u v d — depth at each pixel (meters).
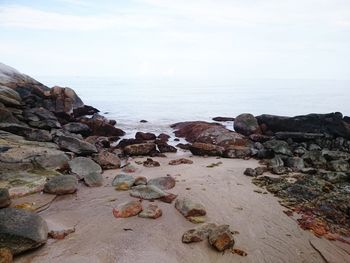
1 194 11.12
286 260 8.93
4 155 15.36
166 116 40.88
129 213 11.03
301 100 64.75
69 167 15.79
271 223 10.92
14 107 28.00
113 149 21.53
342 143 22.50
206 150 21.06
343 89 111.06
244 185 14.58
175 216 11.11
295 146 22.20
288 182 14.73
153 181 14.20
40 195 12.86
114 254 8.76
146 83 158.38
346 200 12.52
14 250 8.41
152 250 9.01
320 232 10.32
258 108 50.56
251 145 23.14
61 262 8.31
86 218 10.90
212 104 56.91
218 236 9.19
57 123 25.70
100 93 83.44
